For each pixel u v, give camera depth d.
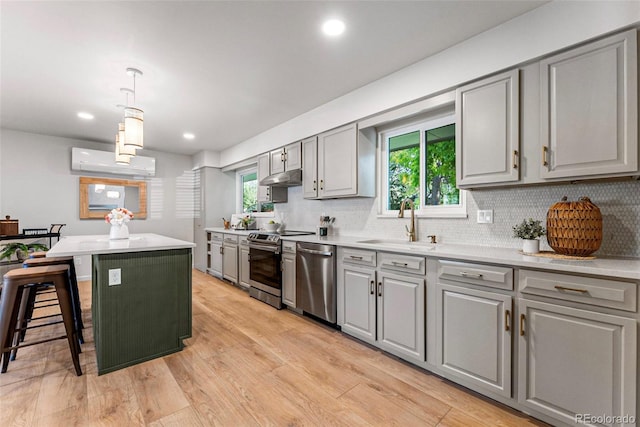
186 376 1.97
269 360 2.19
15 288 1.87
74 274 2.54
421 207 2.74
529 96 1.78
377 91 2.68
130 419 1.54
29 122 3.83
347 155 3.01
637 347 1.22
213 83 2.73
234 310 3.34
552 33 1.66
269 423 1.53
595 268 1.30
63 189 4.56
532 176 1.76
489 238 2.22
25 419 1.53
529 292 1.52
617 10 1.46
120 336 2.06
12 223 3.72
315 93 2.99
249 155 4.71
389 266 2.22
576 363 1.37
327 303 2.75
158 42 2.08
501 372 1.63
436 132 2.65
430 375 1.98
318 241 2.83
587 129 1.55
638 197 1.61
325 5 1.72
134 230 5.26
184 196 5.86
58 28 1.90
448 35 2.01
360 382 1.90
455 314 1.82
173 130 4.27
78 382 1.88
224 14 1.79
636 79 1.42
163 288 2.26
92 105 3.24
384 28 1.94
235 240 4.37
